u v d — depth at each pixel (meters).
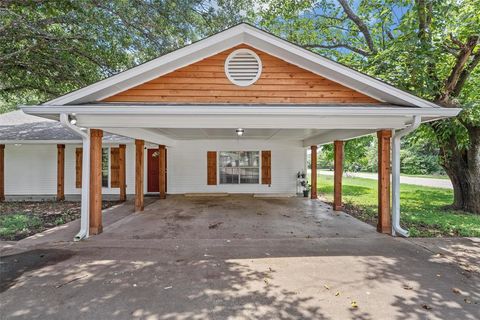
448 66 8.14
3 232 5.91
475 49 7.45
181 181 12.87
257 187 12.98
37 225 6.64
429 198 11.65
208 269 4.03
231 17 11.87
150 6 9.54
